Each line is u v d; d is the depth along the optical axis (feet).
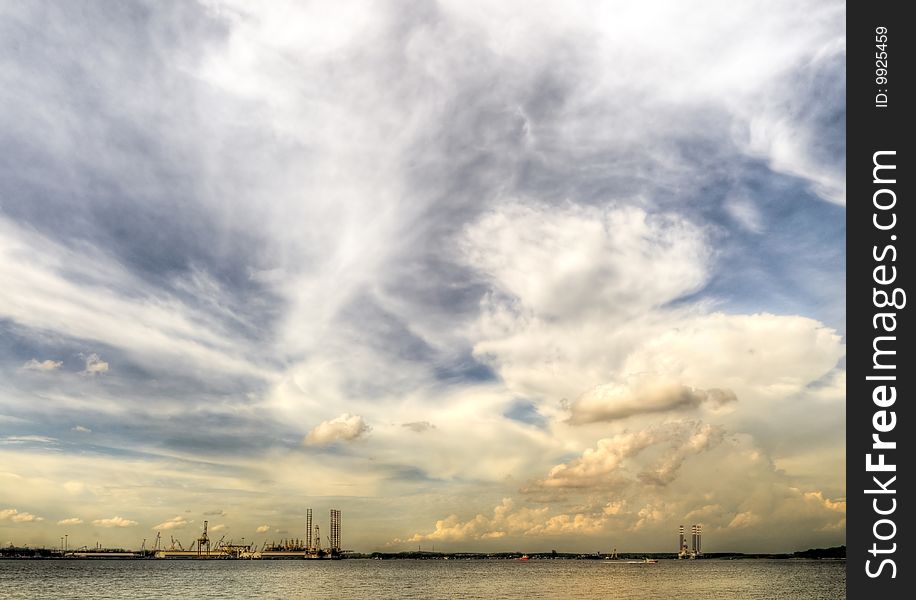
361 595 565.53
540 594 570.05
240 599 525.34
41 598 538.88
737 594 561.02
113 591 613.93
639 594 563.07
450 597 541.34
